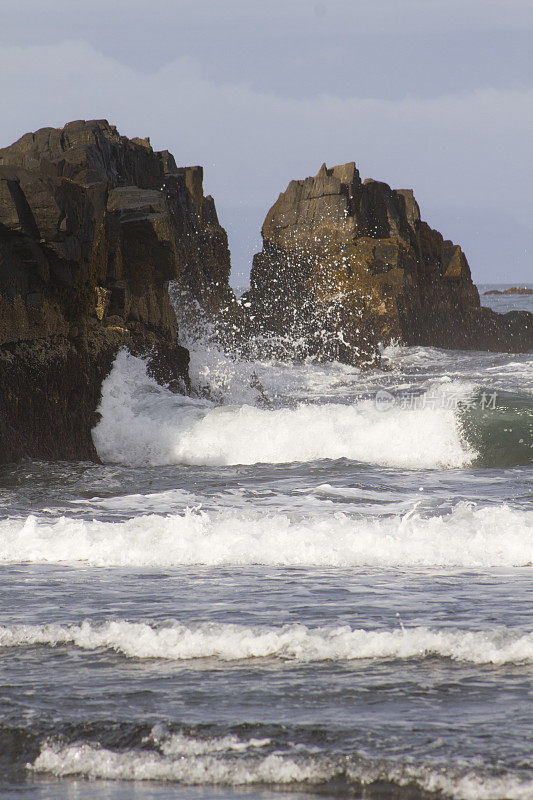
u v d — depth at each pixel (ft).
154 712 44.73
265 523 96.43
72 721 43.80
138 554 87.15
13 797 36.94
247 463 171.42
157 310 240.73
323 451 169.58
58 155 232.94
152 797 36.60
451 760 38.29
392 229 562.66
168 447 177.88
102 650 56.03
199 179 404.77
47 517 110.42
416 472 150.00
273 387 339.77
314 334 495.00
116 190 232.73
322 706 45.03
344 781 37.40
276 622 60.70
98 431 184.44
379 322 510.99
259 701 46.01
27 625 60.64
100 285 203.82
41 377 160.35
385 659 52.75
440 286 594.65
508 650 52.90
